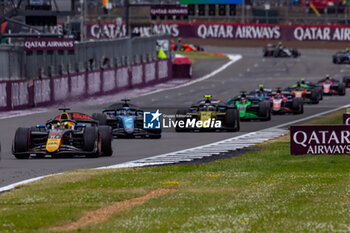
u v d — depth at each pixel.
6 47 129.50
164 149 76.81
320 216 35.97
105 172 55.19
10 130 99.69
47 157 68.25
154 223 34.34
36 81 139.50
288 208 38.31
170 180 50.06
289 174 53.00
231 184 47.84
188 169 57.56
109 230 33.06
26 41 136.62
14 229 33.38
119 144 82.25
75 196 43.00
